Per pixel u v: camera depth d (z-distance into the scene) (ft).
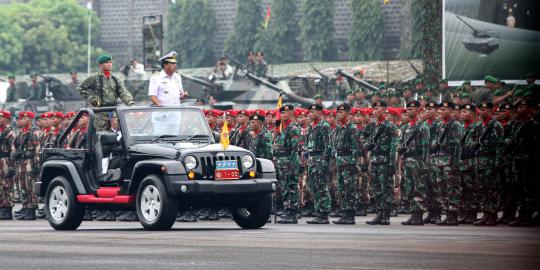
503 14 324.19
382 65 509.35
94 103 206.18
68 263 125.90
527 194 207.51
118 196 189.98
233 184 184.65
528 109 208.85
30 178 253.85
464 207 213.66
